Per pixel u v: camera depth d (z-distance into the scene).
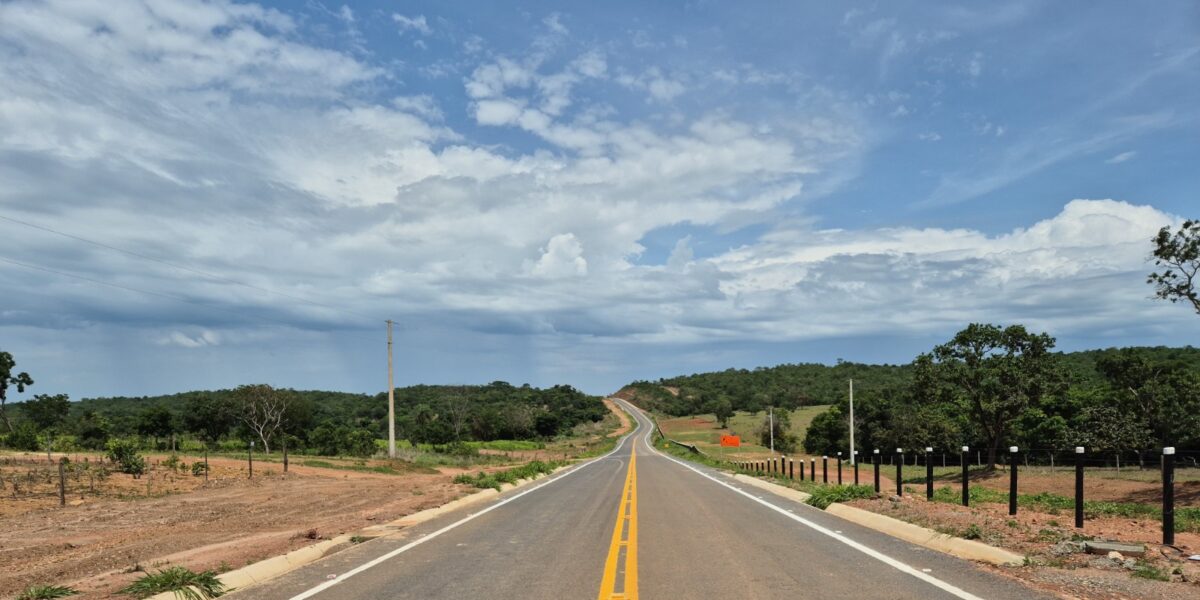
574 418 174.12
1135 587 8.08
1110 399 52.22
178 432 81.06
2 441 50.22
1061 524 15.12
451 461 55.66
